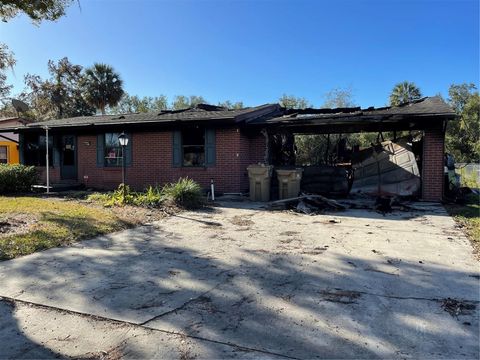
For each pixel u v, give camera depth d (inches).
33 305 138.5
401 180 443.2
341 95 1158.3
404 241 236.2
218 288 155.3
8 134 878.4
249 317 127.0
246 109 548.1
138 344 109.6
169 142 527.2
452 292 147.9
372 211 363.9
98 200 414.9
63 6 336.2
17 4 317.4
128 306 136.9
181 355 103.4
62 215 310.0
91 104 1229.7
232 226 291.7
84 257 201.8
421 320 123.6
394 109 479.5
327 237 251.0
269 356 102.4
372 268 180.7
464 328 117.7
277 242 237.8
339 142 668.1
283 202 382.0
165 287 156.7
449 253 206.1
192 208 377.7
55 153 615.2
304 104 1168.2
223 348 106.9
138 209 352.5
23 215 305.7
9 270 177.9
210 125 499.5
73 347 108.6
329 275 171.0
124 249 219.8
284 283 160.9
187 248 223.0
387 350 105.0
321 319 125.1
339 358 101.0
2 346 109.3
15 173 511.8
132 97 1771.7
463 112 1595.7
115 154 569.6
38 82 1423.5
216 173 502.0
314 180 483.2
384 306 135.3
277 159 574.9
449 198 430.0
